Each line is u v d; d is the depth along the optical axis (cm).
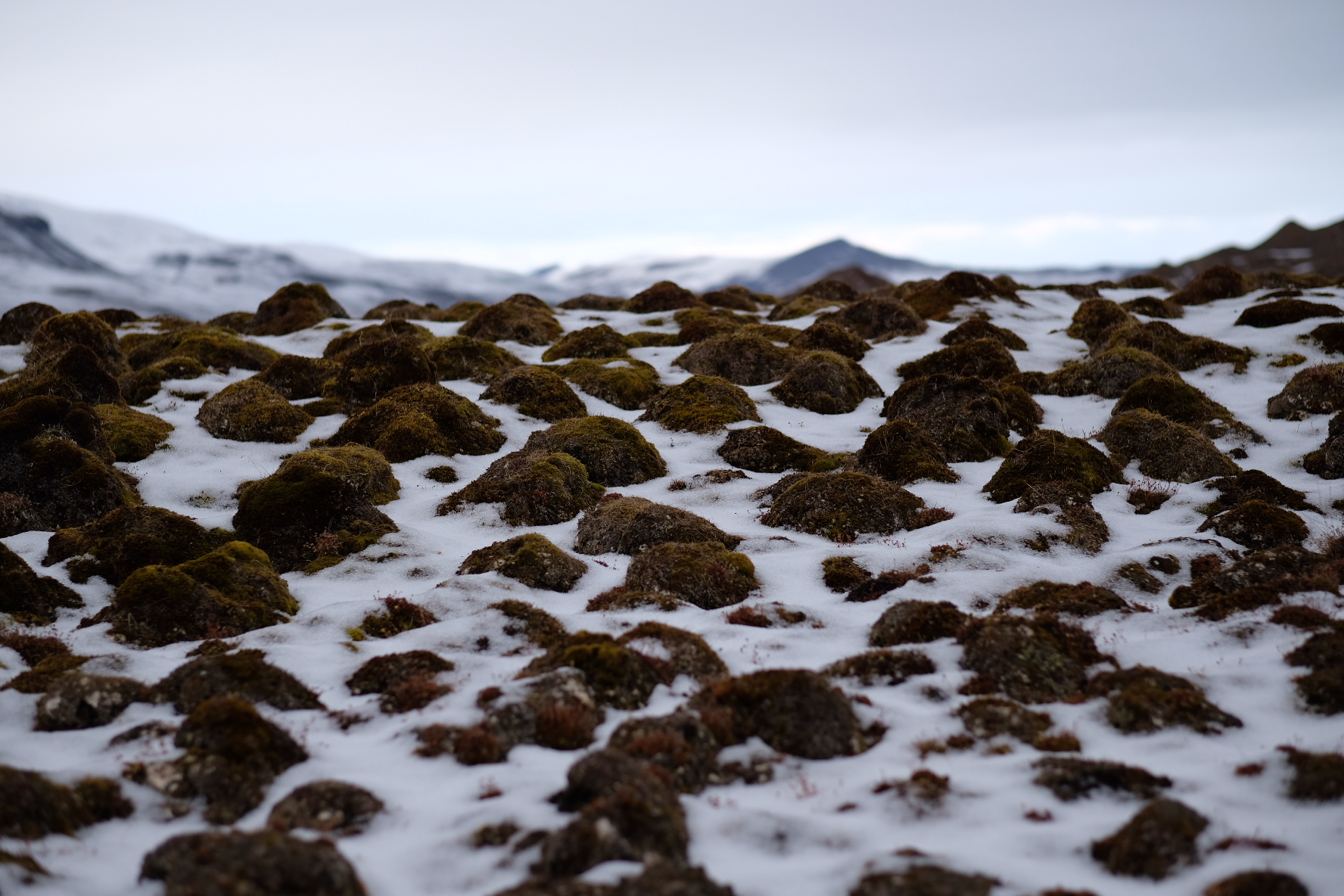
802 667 1470
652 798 1005
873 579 1855
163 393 3469
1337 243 12675
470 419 3072
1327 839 959
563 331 4838
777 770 1171
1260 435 2886
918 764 1171
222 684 1341
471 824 1041
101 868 985
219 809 1093
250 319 5438
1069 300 5556
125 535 2092
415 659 1459
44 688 1416
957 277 5253
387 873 978
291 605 1891
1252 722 1235
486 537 2297
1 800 998
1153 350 3750
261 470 2762
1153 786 1073
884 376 3875
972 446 2856
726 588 1827
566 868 929
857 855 974
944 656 1455
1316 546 1945
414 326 4475
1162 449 2673
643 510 2186
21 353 3962
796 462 2816
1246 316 4238
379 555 2123
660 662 1418
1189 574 1866
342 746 1259
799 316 5228
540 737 1245
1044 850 976
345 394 3328
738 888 927
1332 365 3161
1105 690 1327
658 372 3772
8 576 1806
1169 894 902
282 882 886
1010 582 1800
